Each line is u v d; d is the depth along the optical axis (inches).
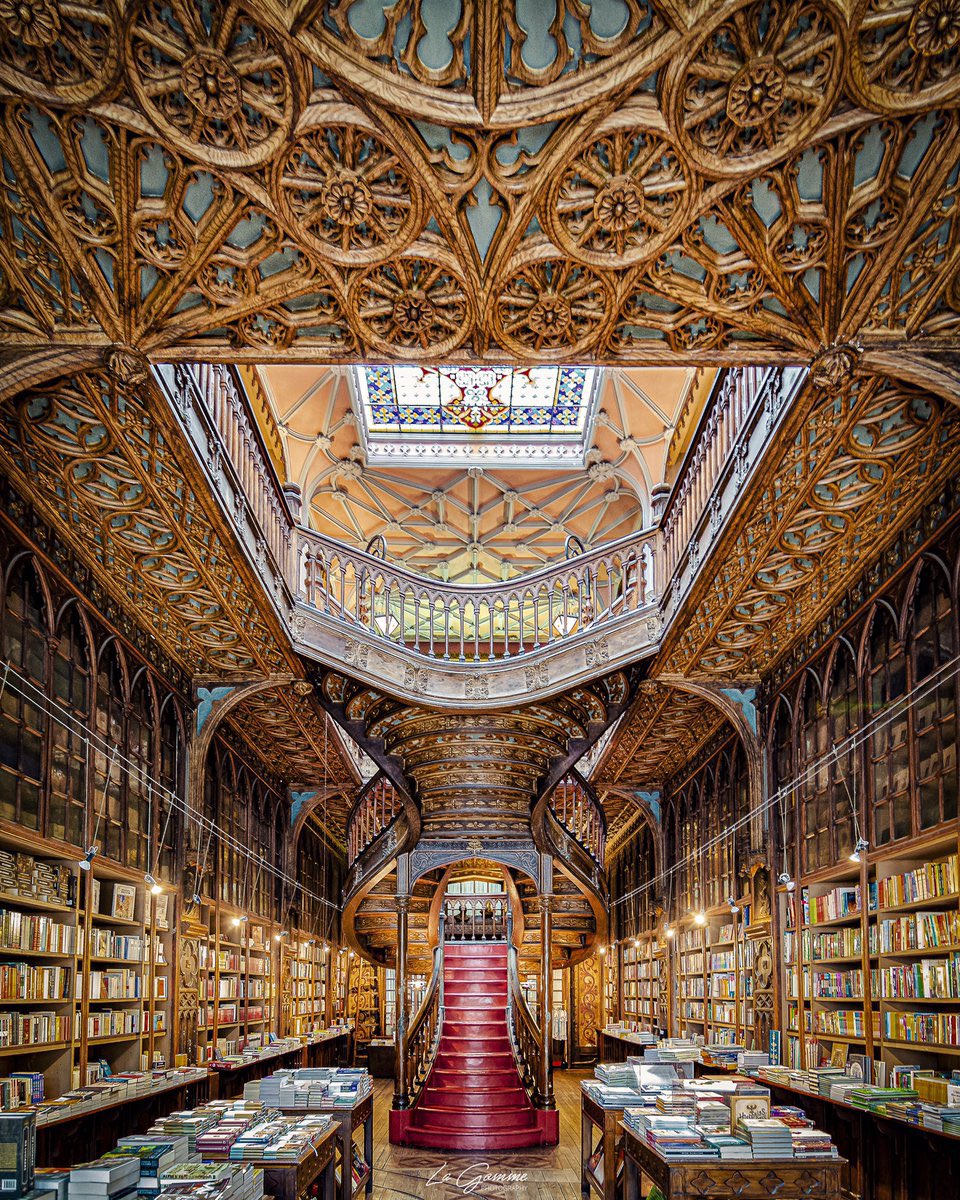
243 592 353.4
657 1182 227.3
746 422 283.0
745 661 433.7
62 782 307.6
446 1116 494.3
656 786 698.8
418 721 463.2
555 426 735.1
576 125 168.2
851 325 216.5
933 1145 254.1
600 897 594.6
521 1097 519.8
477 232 193.9
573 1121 550.6
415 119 167.2
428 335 225.5
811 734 401.7
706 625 389.1
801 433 256.5
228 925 516.4
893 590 320.5
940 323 215.9
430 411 725.3
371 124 168.9
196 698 447.5
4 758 267.4
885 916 324.8
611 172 179.2
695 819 601.3
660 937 683.4
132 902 368.8
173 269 201.0
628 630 420.2
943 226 192.2
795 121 168.4
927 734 293.3
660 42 153.9
